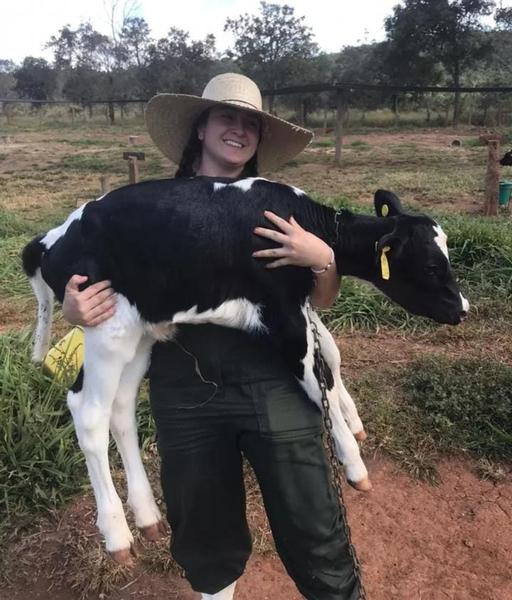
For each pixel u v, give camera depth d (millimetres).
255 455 2129
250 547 2398
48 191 15594
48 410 3828
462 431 3896
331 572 2172
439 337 5258
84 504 3430
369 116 44031
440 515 3354
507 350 5035
